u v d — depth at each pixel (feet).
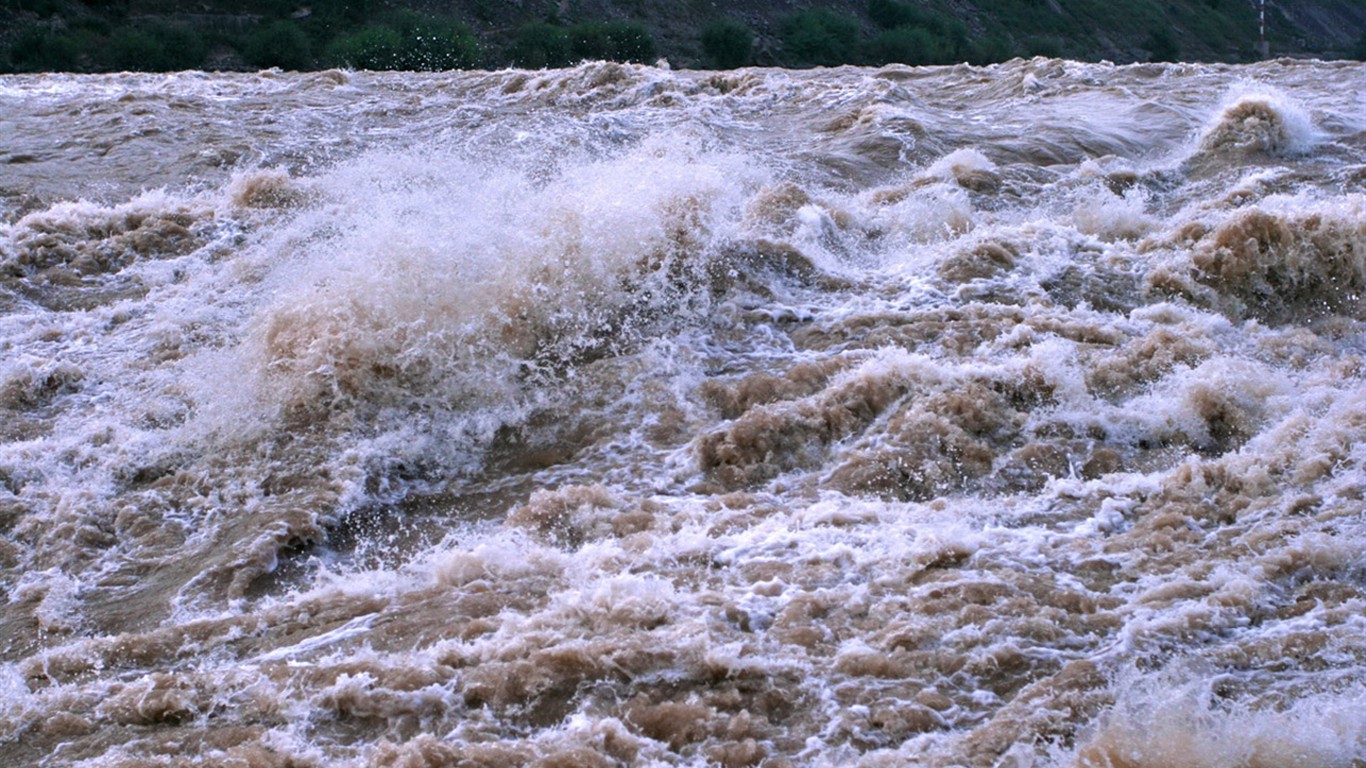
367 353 27.40
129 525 23.81
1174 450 24.77
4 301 33.01
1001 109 53.26
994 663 17.92
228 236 37.06
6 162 45.78
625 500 23.66
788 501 23.48
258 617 20.48
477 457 26.07
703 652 18.12
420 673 18.16
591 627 19.06
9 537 23.49
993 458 24.50
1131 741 16.03
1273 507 21.70
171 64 112.88
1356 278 30.32
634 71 59.82
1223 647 18.11
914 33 132.46
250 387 27.40
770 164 44.52
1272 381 25.76
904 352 27.50
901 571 20.27
